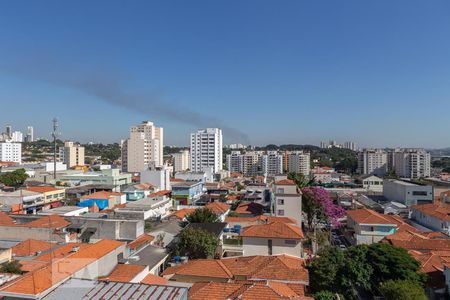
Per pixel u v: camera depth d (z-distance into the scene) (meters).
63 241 41.16
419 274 34.69
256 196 91.81
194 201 100.50
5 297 20.12
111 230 43.12
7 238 42.62
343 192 117.81
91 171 138.88
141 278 29.39
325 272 34.09
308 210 65.81
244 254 41.72
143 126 189.50
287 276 32.47
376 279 34.72
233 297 25.69
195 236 40.62
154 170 117.12
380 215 62.31
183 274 33.06
